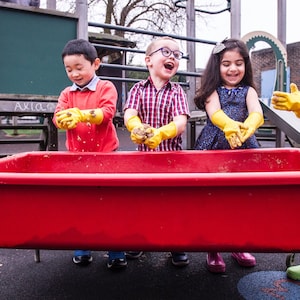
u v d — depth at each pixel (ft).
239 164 6.34
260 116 6.82
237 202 3.66
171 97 7.20
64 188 3.66
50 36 9.87
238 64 7.27
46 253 7.68
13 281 6.31
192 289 5.97
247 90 7.31
